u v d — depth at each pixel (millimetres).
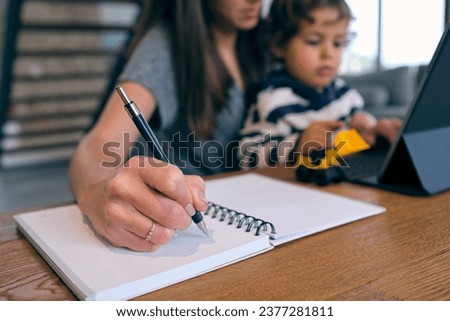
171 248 367
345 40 1055
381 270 346
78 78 3762
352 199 519
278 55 1018
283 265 357
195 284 328
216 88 966
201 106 951
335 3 994
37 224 446
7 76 2955
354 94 1081
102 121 684
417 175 542
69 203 566
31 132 3609
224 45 996
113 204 357
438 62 477
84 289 300
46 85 3736
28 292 322
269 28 1011
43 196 2580
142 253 359
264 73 1020
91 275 321
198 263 340
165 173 346
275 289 318
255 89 1013
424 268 348
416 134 558
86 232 416
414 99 514
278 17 1003
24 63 3555
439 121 573
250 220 425
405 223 449
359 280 330
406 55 1281
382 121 780
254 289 318
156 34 950
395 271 343
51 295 317
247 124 988
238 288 320
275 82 978
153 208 343
